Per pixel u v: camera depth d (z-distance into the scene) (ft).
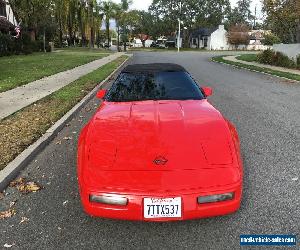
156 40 348.18
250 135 21.21
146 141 11.47
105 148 11.37
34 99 32.65
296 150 18.34
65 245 10.56
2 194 13.94
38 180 15.26
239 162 11.11
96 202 10.30
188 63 92.12
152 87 15.66
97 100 34.17
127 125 12.46
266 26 88.17
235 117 26.09
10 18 138.82
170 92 15.35
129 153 11.04
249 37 264.31
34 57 103.96
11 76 51.16
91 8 222.07
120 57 111.45
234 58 114.32
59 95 34.55
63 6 208.13
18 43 121.60
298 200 12.87
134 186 10.03
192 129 12.06
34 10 149.59
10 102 31.35
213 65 84.58
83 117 26.91
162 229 11.27
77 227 11.50
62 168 16.55
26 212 12.51
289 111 28.02
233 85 44.93
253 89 41.09
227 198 10.18
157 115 13.08
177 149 11.09
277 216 11.83
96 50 189.88
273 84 45.98
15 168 15.74
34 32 154.81
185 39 312.29
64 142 20.58
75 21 221.87
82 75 53.16
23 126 22.89
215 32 265.75
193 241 10.61
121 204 10.06
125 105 14.43
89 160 11.03
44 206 12.91
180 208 9.97
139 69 17.26
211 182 10.12
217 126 12.35
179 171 10.35
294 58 74.23
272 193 13.46
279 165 16.28
